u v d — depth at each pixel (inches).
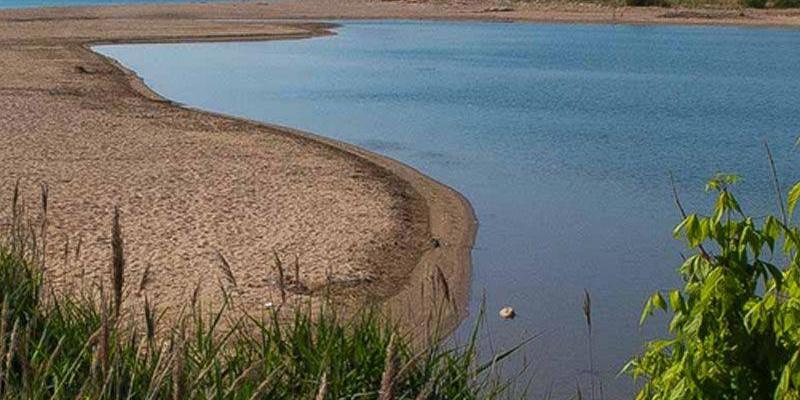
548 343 383.9
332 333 233.9
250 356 230.4
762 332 187.2
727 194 193.5
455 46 1781.5
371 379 230.5
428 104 1052.5
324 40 1892.2
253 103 1040.2
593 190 658.2
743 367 188.5
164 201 549.6
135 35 1847.9
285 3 3142.2
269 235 492.4
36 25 2050.9
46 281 270.1
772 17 2476.6
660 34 2090.3
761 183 691.4
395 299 417.1
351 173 654.5
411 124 916.6
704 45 1829.5
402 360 227.1
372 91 1154.0
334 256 465.4
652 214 597.6
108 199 548.7
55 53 1462.8
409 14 2625.5
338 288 419.2
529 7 2829.7
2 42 1638.8
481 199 623.2
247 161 675.4
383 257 472.7
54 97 977.5
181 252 454.3
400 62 1498.5
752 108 1055.0
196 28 2050.9
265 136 788.6
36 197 546.6
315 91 1147.9
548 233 547.5
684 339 195.2
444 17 2534.5
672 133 893.8
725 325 188.9
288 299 392.2
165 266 431.2
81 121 826.2
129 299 375.6
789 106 1072.8
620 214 595.8
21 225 294.2
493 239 530.3
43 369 191.3
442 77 1307.8
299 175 637.9
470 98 1102.4
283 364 221.3
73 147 705.6
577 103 1075.9
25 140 728.3
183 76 1277.1
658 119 972.6
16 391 176.6
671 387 194.2
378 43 1833.2
